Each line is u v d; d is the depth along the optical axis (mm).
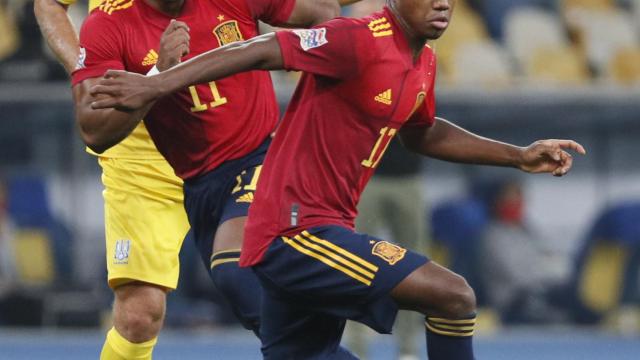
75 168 37094
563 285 40594
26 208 36562
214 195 17531
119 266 18656
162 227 18797
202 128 17250
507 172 41531
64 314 35938
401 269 14680
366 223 29344
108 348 18859
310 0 17703
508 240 38875
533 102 36438
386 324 15047
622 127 41250
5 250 36031
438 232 39188
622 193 42656
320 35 14430
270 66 14414
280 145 15219
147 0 16969
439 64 44188
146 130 18594
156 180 18750
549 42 46781
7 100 33844
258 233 15086
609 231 40688
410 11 14797
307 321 15648
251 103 17516
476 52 44969
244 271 16766
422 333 35594
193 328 36531
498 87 37594
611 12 48844
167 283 18875
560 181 43031
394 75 14812
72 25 18234
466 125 39719
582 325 40125
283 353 15930
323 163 14875
